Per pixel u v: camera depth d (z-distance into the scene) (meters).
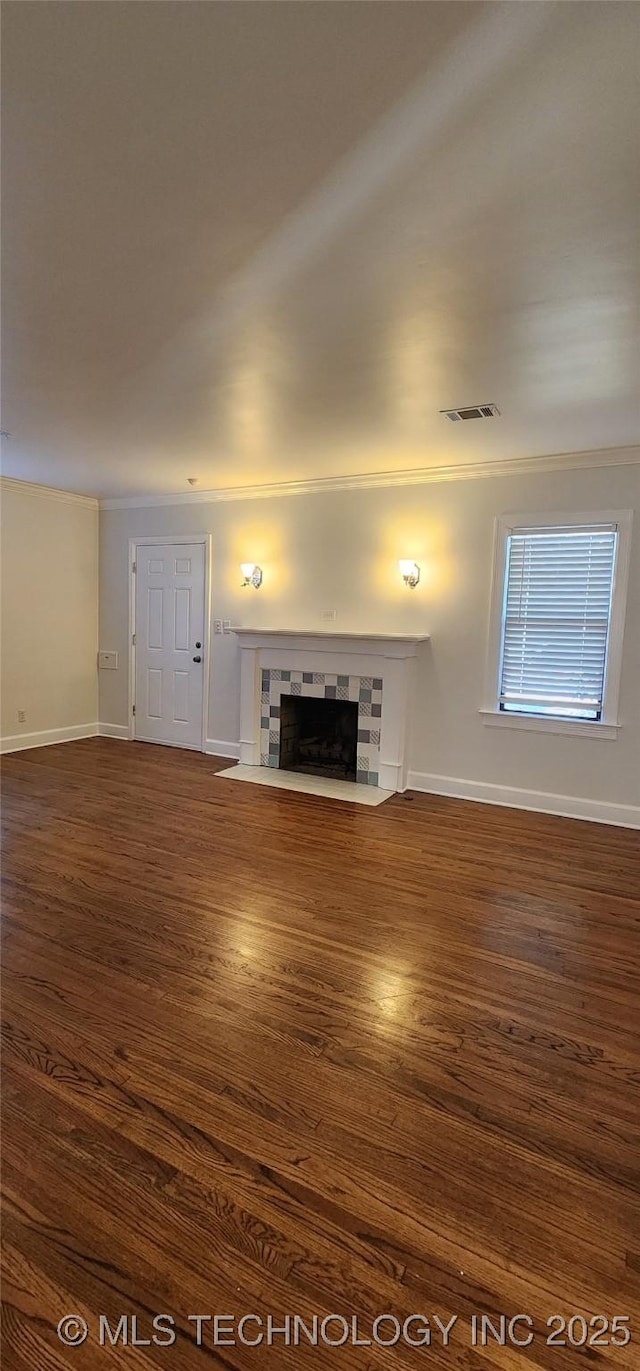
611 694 4.12
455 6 1.06
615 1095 1.80
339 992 2.25
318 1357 1.15
